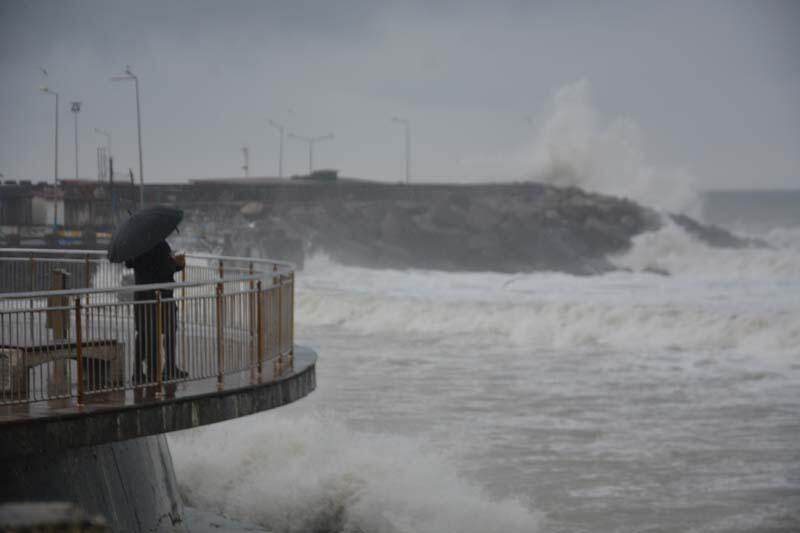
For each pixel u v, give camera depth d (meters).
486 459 32.56
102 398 17.27
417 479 28.84
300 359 22.53
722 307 81.50
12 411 15.99
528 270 158.38
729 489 29.27
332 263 150.62
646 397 43.00
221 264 26.27
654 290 104.25
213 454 31.14
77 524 6.86
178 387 18.47
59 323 18.80
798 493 28.64
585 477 30.55
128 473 18.80
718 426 37.25
